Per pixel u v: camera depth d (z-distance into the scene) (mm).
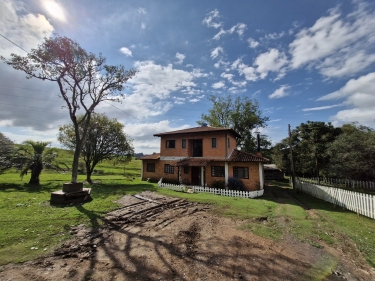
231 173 19359
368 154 15680
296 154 27453
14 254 4906
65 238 6039
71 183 11008
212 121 39031
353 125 26281
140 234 6621
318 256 5387
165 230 7066
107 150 23344
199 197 13523
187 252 5359
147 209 9820
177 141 22922
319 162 25188
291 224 8289
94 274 4168
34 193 13102
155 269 4449
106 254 5117
